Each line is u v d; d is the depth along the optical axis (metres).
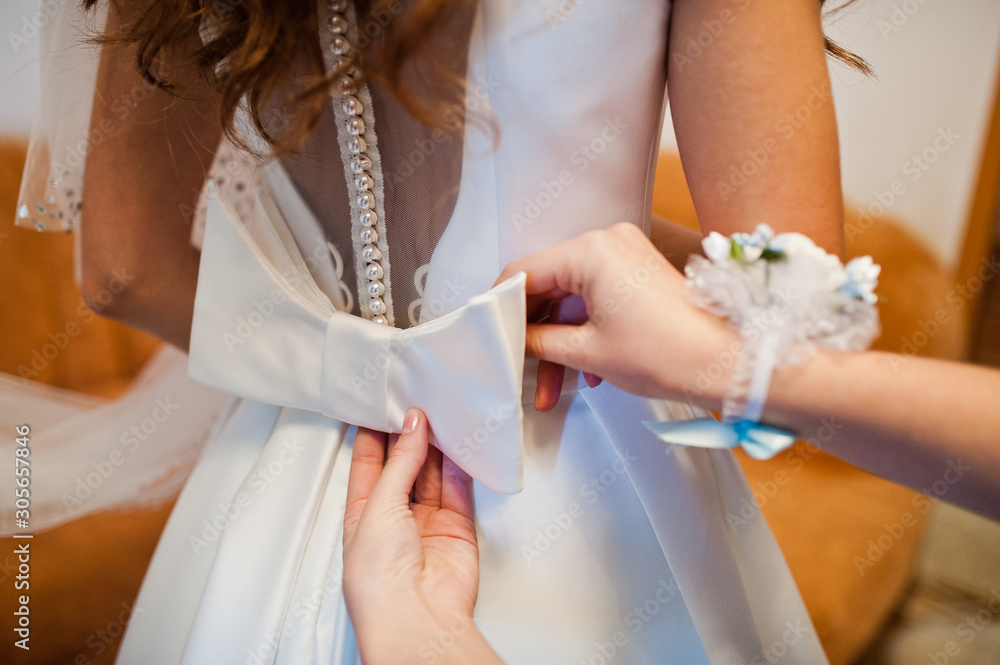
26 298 1.43
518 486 0.57
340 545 0.65
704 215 0.59
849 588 1.07
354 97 0.57
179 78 0.63
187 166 0.72
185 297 0.76
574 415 0.65
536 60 0.54
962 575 1.46
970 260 1.48
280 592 0.63
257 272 0.63
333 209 0.64
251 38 0.52
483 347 0.54
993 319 1.66
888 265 1.42
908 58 1.33
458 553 0.60
